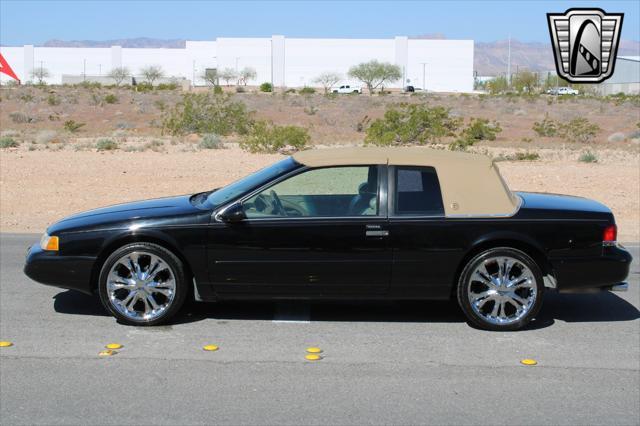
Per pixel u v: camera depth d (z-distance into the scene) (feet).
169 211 24.47
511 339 23.76
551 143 125.18
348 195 24.36
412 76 381.40
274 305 27.20
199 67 380.58
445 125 129.08
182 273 24.21
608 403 18.69
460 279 24.17
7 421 17.19
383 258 23.90
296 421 17.35
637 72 345.51
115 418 17.40
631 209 55.06
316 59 379.14
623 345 23.34
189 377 20.08
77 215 25.85
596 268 24.38
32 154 85.30
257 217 23.99
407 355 22.07
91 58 395.55
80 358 21.47
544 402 18.70
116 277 24.25
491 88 359.66
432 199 24.22
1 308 26.50
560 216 24.27
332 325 24.97
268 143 94.17
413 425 17.24
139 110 192.75
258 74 379.14
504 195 24.53
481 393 19.22
